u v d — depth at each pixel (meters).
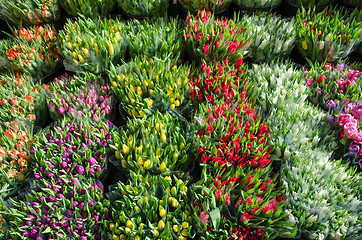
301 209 1.86
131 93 2.32
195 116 2.20
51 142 2.15
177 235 1.74
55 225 1.74
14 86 2.61
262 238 1.67
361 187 1.96
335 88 2.50
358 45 3.05
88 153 2.04
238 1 3.38
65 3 3.24
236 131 2.11
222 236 1.65
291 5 3.40
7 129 2.29
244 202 1.78
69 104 2.45
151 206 1.79
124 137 2.13
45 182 1.92
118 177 2.33
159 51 2.76
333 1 3.38
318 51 2.84
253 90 2.44
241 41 2.70
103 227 1.81
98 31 2.88
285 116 2.29
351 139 2.23
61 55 2.91
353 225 1.82
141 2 3.16
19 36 3.04
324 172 2.01
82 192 1.91
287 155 2.07
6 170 2.11
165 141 2.08
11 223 1.82
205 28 2.79
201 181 1.85
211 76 2.44
